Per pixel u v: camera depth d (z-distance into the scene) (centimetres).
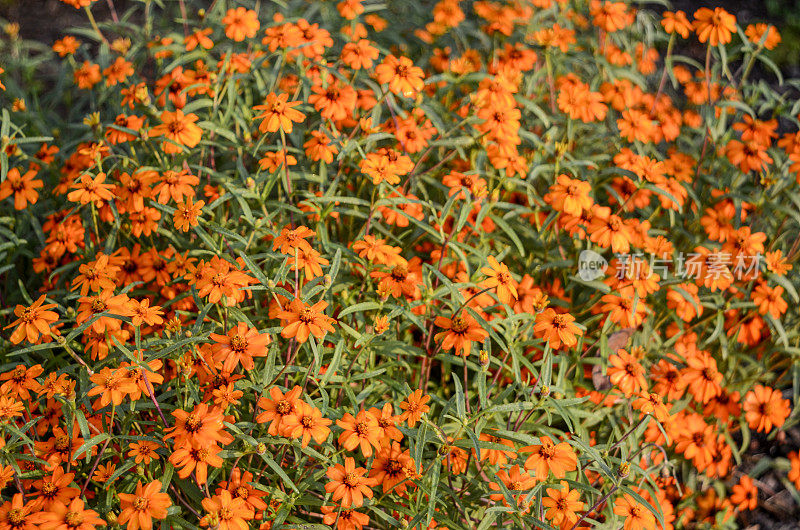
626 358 130
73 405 118
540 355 134
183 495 125
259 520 120
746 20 198
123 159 136
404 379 133
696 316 143
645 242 135
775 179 144
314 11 159
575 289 141
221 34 151
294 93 145
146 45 155
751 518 143
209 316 129
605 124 154
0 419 118
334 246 131
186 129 130
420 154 140
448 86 151
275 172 130
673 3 200
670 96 167
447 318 128
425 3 168
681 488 140
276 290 122
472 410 130
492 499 127
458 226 131
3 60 168
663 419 126
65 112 169
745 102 153
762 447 147
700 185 150
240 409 126
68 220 134
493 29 155
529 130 151
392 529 126
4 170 133
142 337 129
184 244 134
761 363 144
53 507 116
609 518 129
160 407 123
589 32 162
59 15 188
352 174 140
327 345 129
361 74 149
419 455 119
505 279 126
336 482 119
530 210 137
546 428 129
